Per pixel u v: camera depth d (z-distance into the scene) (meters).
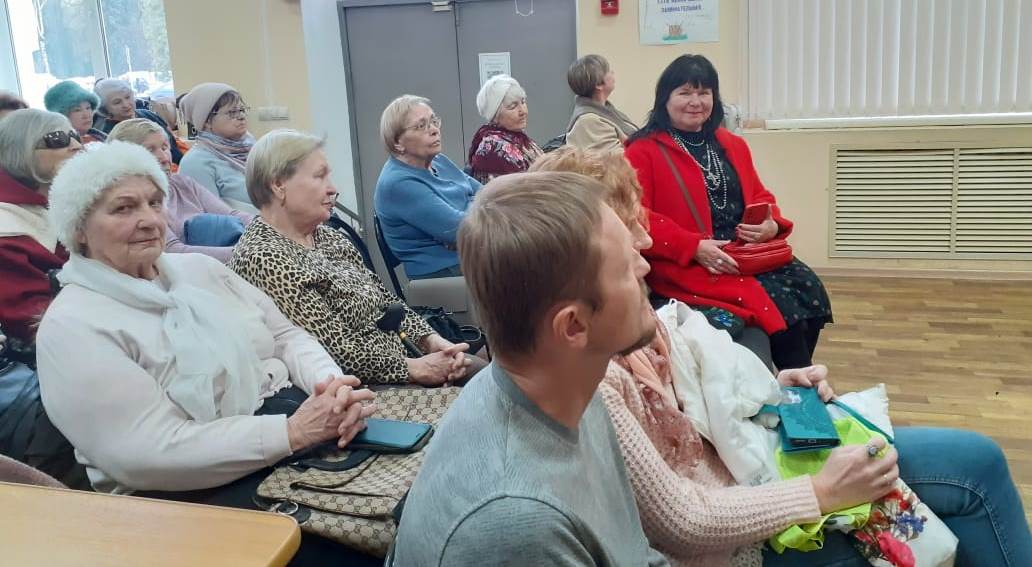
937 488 1.48
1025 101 4.40
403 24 5.25
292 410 1.82
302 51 5.05
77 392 1.51
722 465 1.47
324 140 2.26
